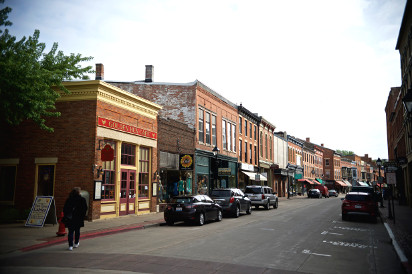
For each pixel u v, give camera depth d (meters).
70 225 9.21
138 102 19.12
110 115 16.84
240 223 16.30
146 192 20.08
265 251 9.12
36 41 12.78
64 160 15.80
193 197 15.58
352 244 10.65
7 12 11.41
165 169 22.67
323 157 83.06
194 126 26.94
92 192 15.27
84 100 15.95
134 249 9.18
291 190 57.31
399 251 8.88
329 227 14.95
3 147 16.64
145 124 19.98
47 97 13.13
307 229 14.07
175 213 15.12
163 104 27.62
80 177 15.50
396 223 15.73
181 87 27.61
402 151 31.80
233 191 20.16
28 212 14.91
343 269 7.36
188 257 8.14
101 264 7.36
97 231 12.36
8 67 11.20
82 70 14.70
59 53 14.25
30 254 8.60
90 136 15.62
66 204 9.35
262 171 44.91
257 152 42.78
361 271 7.24
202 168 28.14
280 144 53.00
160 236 11.77
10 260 7.84
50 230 12.29
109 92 16.64
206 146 28.94
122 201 17.70
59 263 7.47
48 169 16.09
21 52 12.02
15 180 16.33
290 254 8.80
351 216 19.78
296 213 22.44
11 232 11.78
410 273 6.57
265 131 46.59
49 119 16.22
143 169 19.89
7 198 16.47
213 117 31.03
